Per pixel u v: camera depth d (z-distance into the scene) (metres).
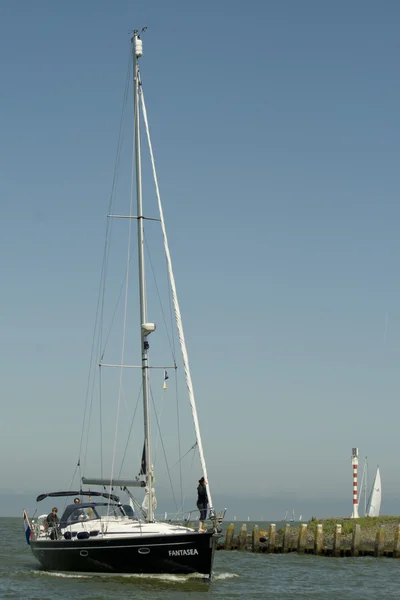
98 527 31.00
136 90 34.31
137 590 28.05
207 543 28.44
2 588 29.03
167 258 35.38
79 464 33.94
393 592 32.38
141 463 31.70
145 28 34.38
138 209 33.75
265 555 48.56
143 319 32.50
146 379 32.12
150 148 35.00
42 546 32.28
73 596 27.08
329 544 50.16
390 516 61.53
